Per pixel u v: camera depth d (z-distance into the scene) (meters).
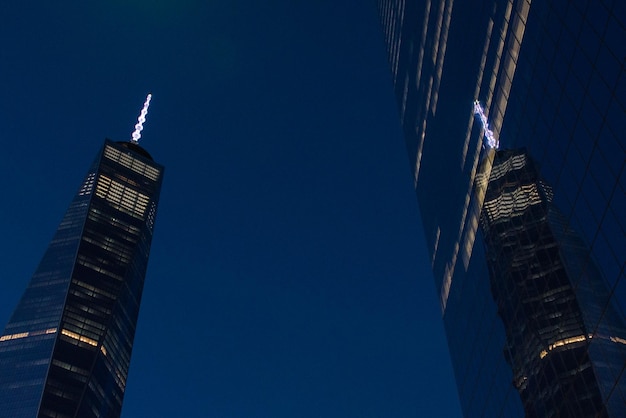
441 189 103.75
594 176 48.75
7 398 170.88
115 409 193.12
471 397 83.75
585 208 50.59
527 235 65.00
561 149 55.81
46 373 176.00
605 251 47.00
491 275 76.19
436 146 108.00
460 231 91.50
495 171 76.44
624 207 43.75
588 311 50.12
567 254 54.56
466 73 91.00
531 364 62.38
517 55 68.94
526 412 63.53
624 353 44.03
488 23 80.62
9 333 190.38
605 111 46.81
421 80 120.31
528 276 64.12
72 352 185.50
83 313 198.00
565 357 54.50
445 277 100.19
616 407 45.22
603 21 47.66
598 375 48.16
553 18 58.38
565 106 54.88
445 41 103.56
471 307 84.81
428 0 115.81
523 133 66.81
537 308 61.34
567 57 54.50
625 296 43.88
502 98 74.38
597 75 48.44
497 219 74.94
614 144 45.31
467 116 89.31
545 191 60.06
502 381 71.12
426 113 115.94
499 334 72.69
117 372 199.38
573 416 52.78
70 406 172.62
